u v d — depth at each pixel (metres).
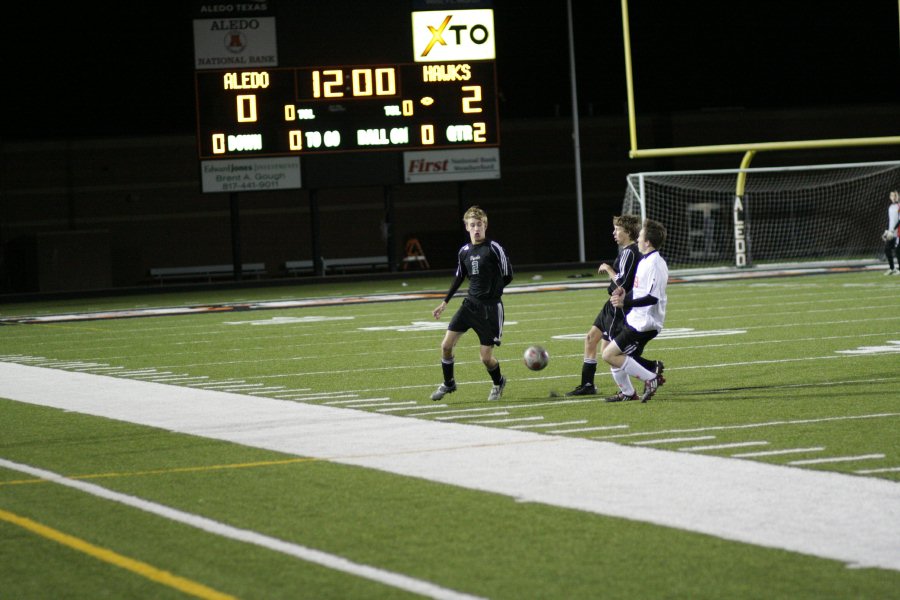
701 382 26.70
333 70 77.88
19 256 92.75
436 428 21.14
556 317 47.53
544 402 24.42
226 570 12.16
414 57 78.44
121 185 97.25
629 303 23.70
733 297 55.31
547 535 13.18
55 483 17.14
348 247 101.06
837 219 105.62
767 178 104.62
